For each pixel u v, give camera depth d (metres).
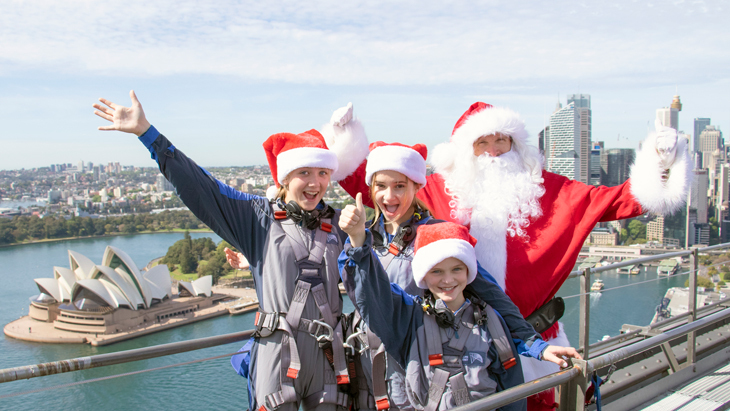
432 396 2.10
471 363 2.12
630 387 3.89
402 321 2.21
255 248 2.34
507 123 3.08
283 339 2.18
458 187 3.19
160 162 2.14
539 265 3.01
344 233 2.46
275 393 2.14
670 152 2.89
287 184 2.46
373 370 2.23
